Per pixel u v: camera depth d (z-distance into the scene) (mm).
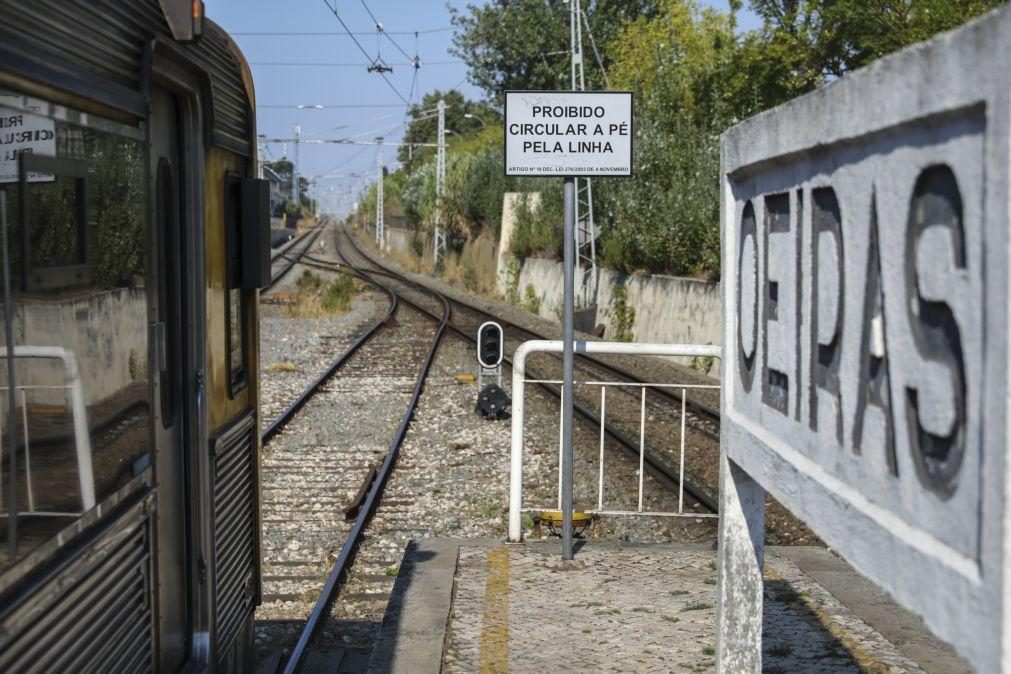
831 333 2574
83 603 3215
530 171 6219
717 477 9969
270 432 11555
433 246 58406
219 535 4688
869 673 4582
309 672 5535
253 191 5355
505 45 56000
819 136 2568
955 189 1948
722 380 3643
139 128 3852
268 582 6930
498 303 37781
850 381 2449
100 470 3408
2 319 2713
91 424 3334
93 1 3350
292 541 7777
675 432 12266
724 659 3545
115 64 3572
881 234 2264
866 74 2281
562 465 6352
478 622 5297
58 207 3100
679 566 6246
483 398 13172
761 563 3576
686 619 5316
